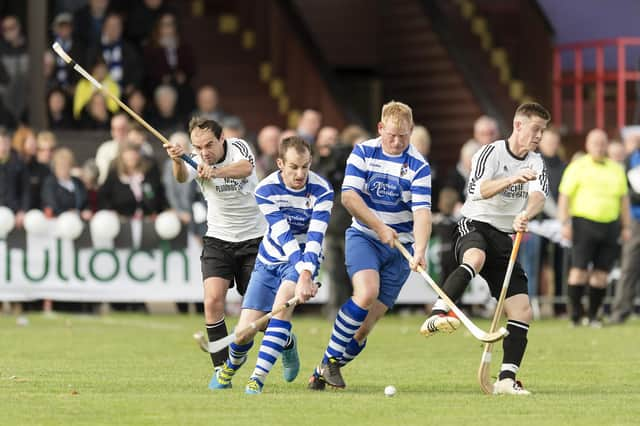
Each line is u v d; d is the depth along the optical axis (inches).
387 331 1972.2
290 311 1175.0
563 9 3125.0
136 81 2527.1
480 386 1250.6
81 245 2203.5
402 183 1188.5
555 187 2358.5
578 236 2138.3
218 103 3011.8
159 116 2536.9
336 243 2156.7
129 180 2223.2
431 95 3129.9
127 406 1066.1
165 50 2603.3
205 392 1175.0
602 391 1229.7
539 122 1186.0
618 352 1647.4
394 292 1219.2
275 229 1163.3
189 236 2228.1
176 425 973.8
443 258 2268.7
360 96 3260.3
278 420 999.0
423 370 1421.0
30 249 2188.7
